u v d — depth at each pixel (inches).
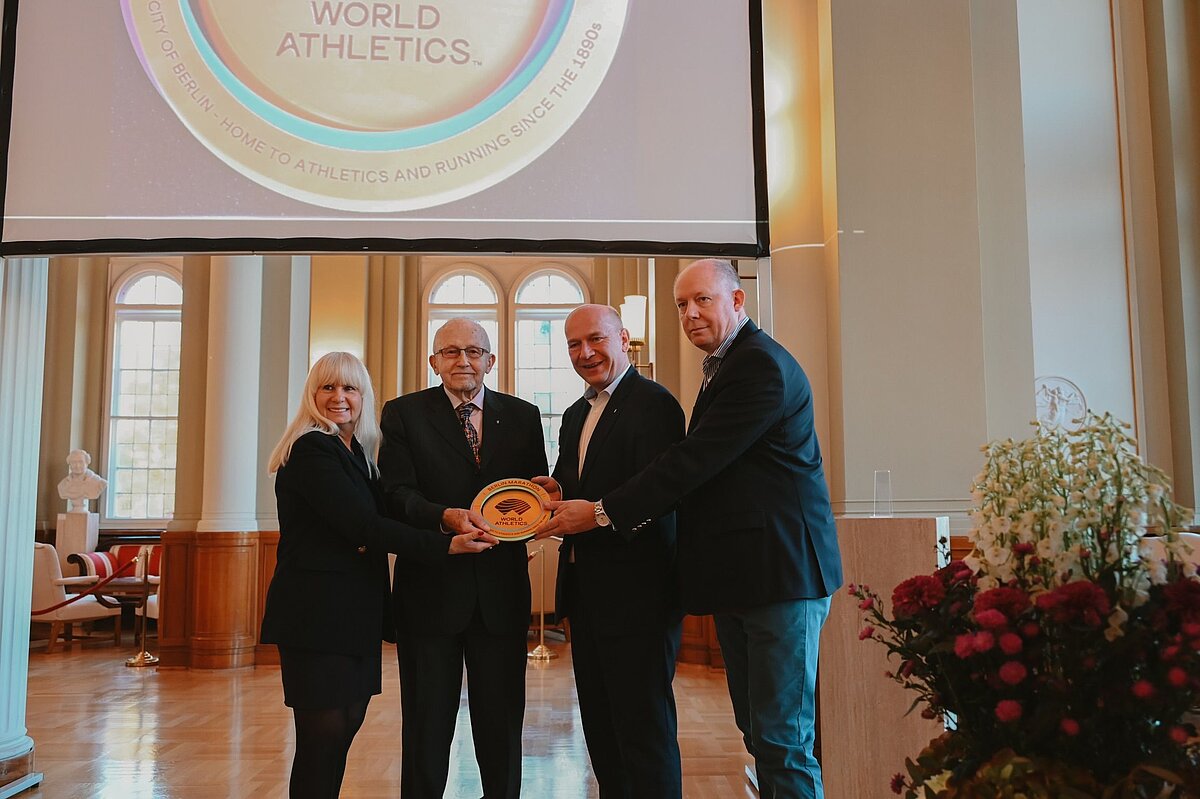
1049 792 46.3
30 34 139.6
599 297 456.4
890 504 119.6
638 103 140.2
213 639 277.3
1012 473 53.5
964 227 144.9
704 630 274.8
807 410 98.7
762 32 141.6
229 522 283.1
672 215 138.7
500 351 462.3
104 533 439.8
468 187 138.6
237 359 286.8
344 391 105.8
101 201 137.4
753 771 143.1
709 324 101.9
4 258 141.8
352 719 102.3
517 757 110.0
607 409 109.2
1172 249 216.8
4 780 138.9
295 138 138.5
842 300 142.9
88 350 456.1
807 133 153.4
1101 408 214.8
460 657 110.0
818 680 131.0
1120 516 50.2
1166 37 221.8
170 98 138.6
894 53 147.9
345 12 140.3
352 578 101.8
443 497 110.4
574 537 108.0
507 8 141.3
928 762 54.2
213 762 160.6
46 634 370.9
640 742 101.0
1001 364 148.4
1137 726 47.6
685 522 98.6
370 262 430.3
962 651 48.7
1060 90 224.4
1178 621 47.0
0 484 141.6
